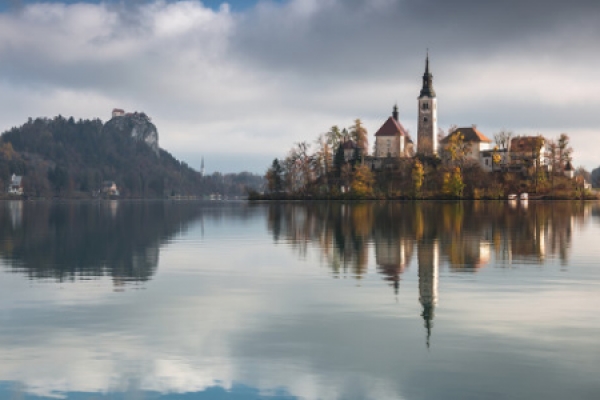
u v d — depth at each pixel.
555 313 30.27
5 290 36.91
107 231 84.31
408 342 25.50
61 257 53.12
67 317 29.89
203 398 20.20
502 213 128.50
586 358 23.33
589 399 19.69
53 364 23.16
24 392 20.70
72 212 159.12
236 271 44.59
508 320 28.94
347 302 33.06
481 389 20.55
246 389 20.84
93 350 24.72
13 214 142.25
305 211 147.00
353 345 25.17
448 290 36.28
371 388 20.75
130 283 39.47
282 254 54.66
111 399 20.19
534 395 20.02
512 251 55.34
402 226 88.31
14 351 24.58
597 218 109.00
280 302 33.22
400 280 39.91
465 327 27.72
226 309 31.58
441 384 21.00
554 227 85.50
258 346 25.14
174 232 82.12
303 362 23.25
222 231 83.44
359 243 63.25
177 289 37.22
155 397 20.33
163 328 27.86
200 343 25.58
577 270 43.84
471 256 51.84
